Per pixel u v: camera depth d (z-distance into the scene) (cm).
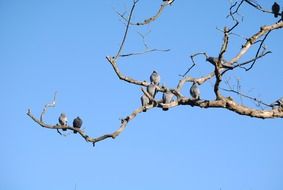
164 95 1458
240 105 1389
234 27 1323
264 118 1398
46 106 1446
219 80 1334
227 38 1321
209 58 1357
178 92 1453
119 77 1502
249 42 1395
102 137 1378
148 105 1403
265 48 1408
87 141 1398
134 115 1394
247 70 1410
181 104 1410
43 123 1433
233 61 1380
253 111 1390
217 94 1376
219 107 1389
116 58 1488
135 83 1506
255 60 1395
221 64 1342
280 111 1409
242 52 1391
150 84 1509
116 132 1373
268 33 1402
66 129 1441
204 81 1541
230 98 1391
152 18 1483
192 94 1511
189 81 1524
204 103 1386
